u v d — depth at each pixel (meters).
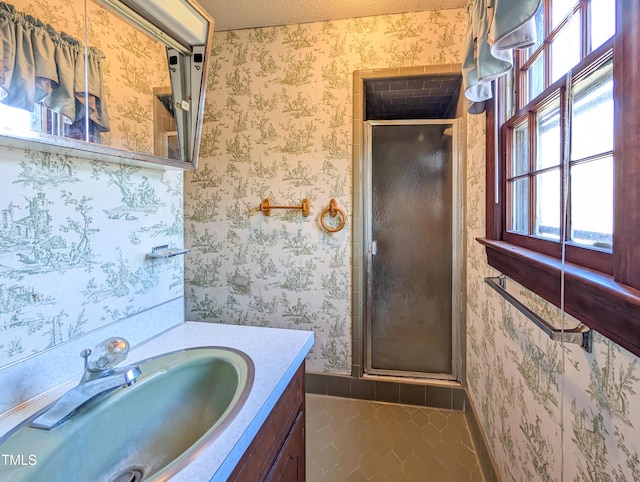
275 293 2.24
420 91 2.27
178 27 1.01
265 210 2.21
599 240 0.73
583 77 0.78
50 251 0.76
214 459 0.55
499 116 1.35
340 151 2.11
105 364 0.73
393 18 2.01
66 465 0.62
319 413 2.01
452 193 2.06
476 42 1.18
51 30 0.74
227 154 2.25
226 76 2.22
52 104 0.73
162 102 1.03
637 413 0.55
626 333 0.54
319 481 1.49
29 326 0.72
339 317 2.18
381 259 2.17
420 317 2.15
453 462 1.60
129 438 0.76
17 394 0.69
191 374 0.91
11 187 0.68
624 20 0.56
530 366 1.02
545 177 1.02
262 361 0.91
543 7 1.01
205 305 2.34
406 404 2.10
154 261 1.09
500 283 1.24
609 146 0.69
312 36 2.10
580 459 0.74
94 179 0.87
